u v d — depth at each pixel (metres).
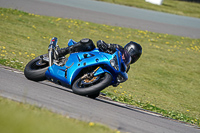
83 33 60.69
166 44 65.81
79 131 11.78
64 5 83.00
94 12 81.25
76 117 14.62
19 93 17.41
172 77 46.84
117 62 20.73
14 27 52.31
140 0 120.44
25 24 56.47
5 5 69.06
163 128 19.17
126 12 89.75
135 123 17.75
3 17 57.31
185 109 33.41
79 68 20.91
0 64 28.38
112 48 21.31
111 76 20.64
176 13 108.62
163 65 51.84
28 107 13.70
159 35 71.12
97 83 20.80
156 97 35.41
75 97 20.19
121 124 16.14
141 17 86.56
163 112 28.53
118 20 77.50
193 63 56.62
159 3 120.31
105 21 73.94
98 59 20.70
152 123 19.66
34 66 24.33
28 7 72.00
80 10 80.38
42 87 21.23
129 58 22.23
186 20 96.06
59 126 11.80
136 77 42.59
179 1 145.00
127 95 31.88
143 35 68.81
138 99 31.52
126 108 24.34
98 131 12.56
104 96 27.83
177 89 41.88
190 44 69.12
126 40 62.28
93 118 15.53
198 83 46.62
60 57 23.42
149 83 41.41
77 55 21.91
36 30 54.38
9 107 12.89
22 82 21.27
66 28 61.38
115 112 19.14
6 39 43.16
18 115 11.84
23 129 10.27
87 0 98.88
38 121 11.71
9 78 21.45
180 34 76.00
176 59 56.91
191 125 26.22
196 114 32.34
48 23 61.78
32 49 42.00
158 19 88.44
